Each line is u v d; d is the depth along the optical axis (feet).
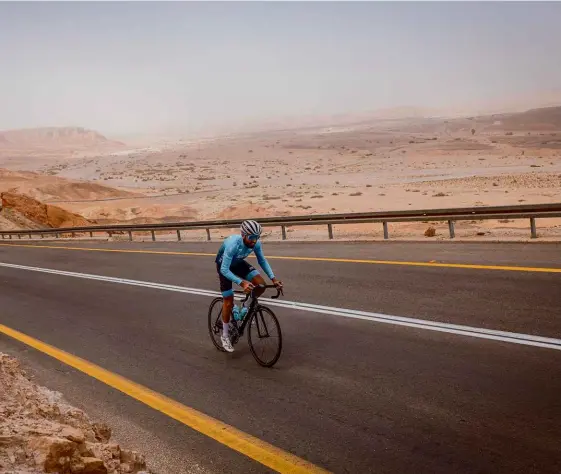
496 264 37.70
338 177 445.78
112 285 47.70
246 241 22.79
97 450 13.98
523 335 23.47
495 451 15.11
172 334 30.42
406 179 364.79
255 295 23.67
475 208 49.14
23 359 28.40
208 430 18.33
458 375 20.33
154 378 23.97
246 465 15.87
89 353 28.53
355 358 23.38
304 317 30.45
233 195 294.05
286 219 66.85
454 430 16.47
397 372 21.34
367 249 51.83
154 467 16.16
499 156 624.18
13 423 13.28
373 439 16.56
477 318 26.50
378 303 31.42
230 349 25.29
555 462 14.30
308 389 20.80
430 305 29.71
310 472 15.15
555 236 46.68
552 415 16.61
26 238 137.39
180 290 42.09
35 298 45.32
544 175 283.79
